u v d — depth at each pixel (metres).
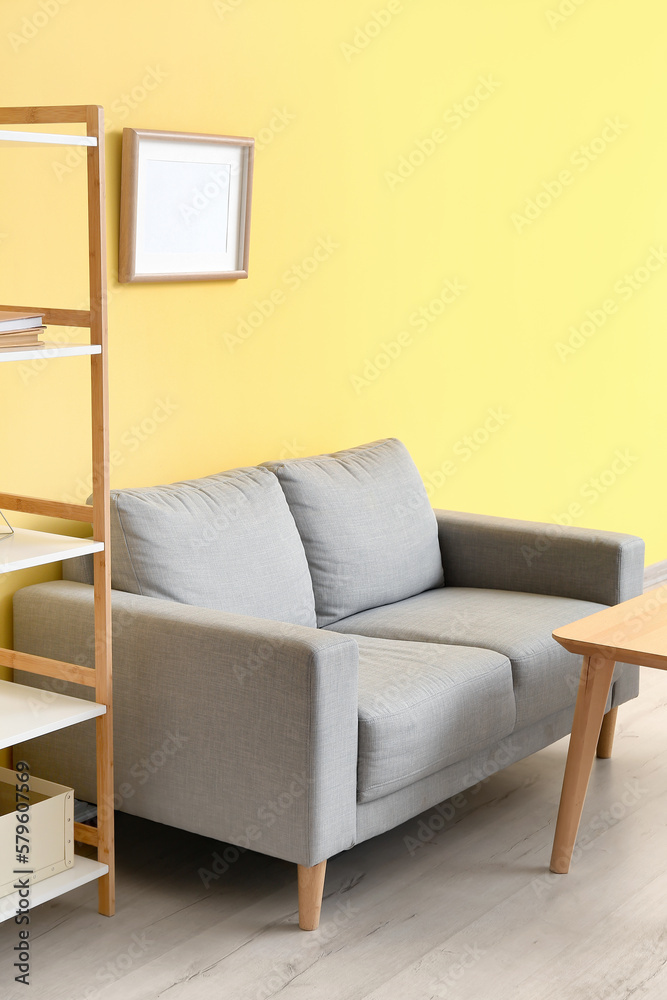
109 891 2.43
